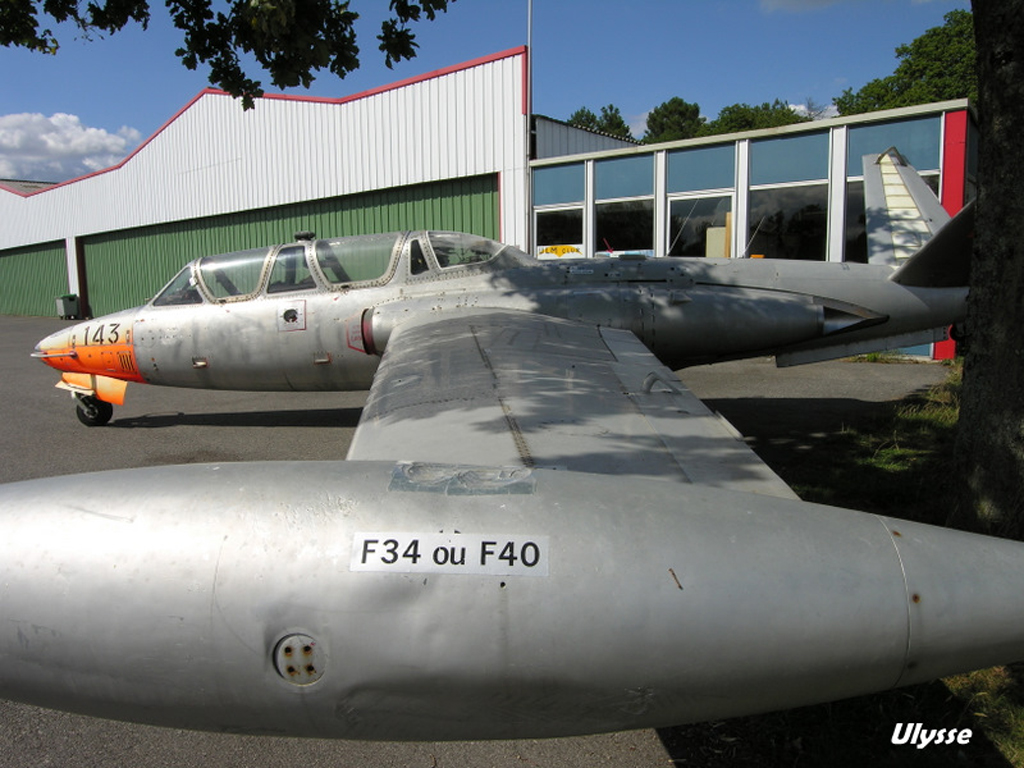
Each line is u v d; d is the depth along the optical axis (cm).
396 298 660
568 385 361
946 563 178
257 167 2192
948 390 841
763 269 662
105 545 178
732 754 259
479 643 165
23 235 3247
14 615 177
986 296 346
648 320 616
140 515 182
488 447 270
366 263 678
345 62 603
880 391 934
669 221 1438
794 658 167
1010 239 335
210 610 170
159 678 172
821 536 179
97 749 275
